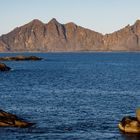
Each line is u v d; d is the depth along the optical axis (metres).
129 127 47.88
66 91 88.81
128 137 45.78
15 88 94.56
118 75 143.00
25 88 94.69
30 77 129.50
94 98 76.50
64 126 51.03
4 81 113.38
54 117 56.84
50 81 115.00
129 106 66.94
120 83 110.06
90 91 89.12
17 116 54.50
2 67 155.88
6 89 92.12
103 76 137.62
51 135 46.53
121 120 50.19
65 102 70.94
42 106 66.12
